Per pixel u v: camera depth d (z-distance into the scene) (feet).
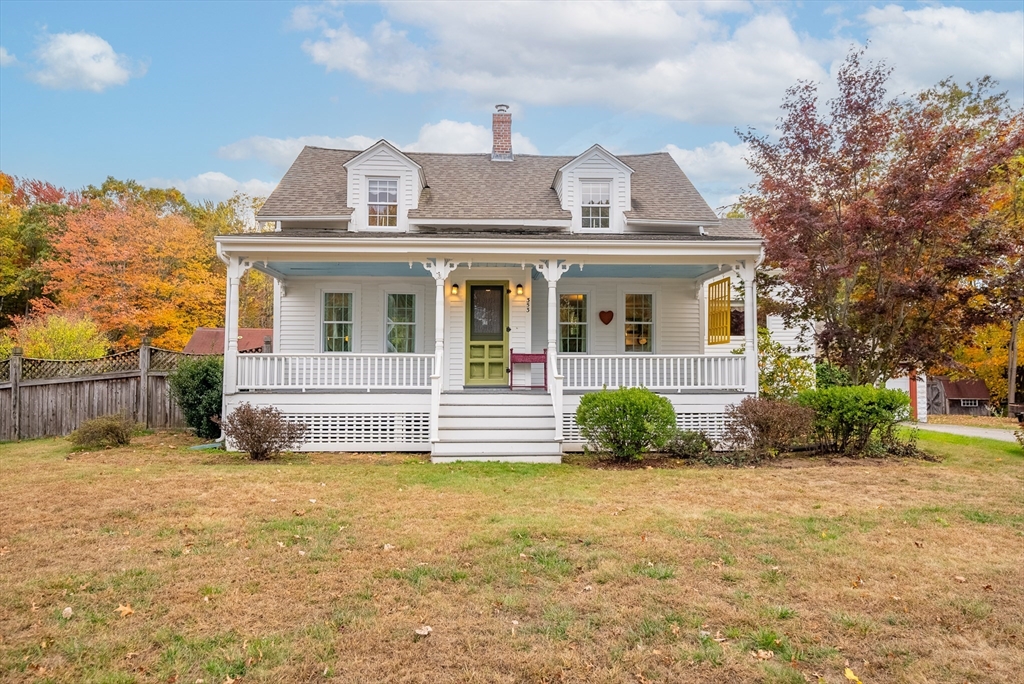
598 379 38.40
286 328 46.85
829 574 15.40
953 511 21.85
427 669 10.84
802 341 47.26
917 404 67.05
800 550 17.29
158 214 111.75
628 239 38.47
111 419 38.17
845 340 39.96
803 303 43.96
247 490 24.66
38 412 42.55
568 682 10.46
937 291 37.19
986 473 29.63
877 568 15.84
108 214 88.69
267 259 37.52
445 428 35.78
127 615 12.86
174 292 88.74
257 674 10.61
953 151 40.22
